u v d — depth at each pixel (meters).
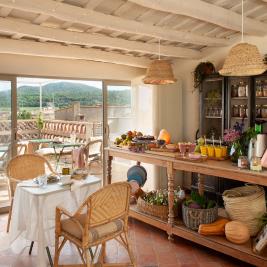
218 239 3.22
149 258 3.26
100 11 3.59
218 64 5.29
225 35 4.95
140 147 4.05
